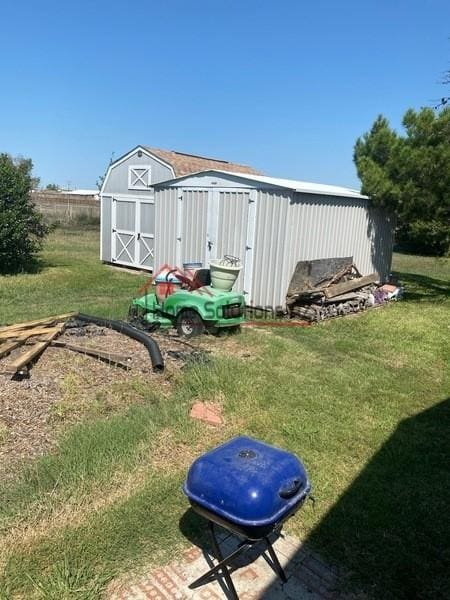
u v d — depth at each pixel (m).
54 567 2.59
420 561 2.83
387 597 2.58
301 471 2.51
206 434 4.18
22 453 3.66
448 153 10.27
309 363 6.25
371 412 4.83
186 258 10.38
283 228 8.57
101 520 2.97
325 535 3.01
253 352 6.55
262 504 2.26
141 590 2.54
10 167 12.75
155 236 11.11
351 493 3.45
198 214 9.99
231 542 2.91
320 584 2.65
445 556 2.88
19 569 2.57
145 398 4.77
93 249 18.75
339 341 7.36
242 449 2.61
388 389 5.48
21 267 12.91
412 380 5.82
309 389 5.31
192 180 9.98
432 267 18.95
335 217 9.88
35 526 2.89
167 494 3.28
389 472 3.74
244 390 5.03
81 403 4.48
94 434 3.88
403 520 3.18
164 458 3.74
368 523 3.13
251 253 9.10
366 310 9.91
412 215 11.62
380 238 12.02
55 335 6.23
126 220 14.27
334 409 4.83
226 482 2.34
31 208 13.18
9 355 5.51
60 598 2.41
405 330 8.16
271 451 2.60
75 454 3.58
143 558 2.74
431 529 3.10
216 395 4.90
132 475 3.47
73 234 24.44
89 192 44.94
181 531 2.96
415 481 3.64
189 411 4.57
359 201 10.71
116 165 14.45
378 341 7.47
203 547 2.86
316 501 3.33
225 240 9.52
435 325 8.62
